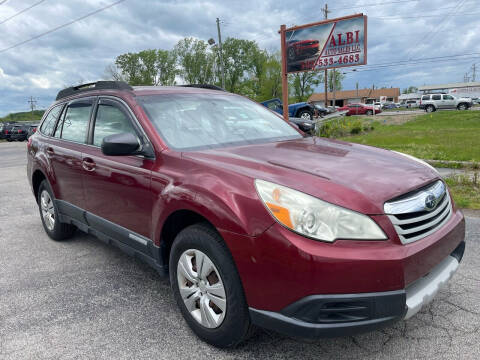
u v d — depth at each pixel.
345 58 14.40
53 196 4.25
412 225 2.16
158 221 2.65
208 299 2.41
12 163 14.22
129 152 2.75
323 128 16.84
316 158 2.60
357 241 1.96
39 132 4.78
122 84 3.47
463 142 11.86
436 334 2.51
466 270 3.38
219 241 2.26
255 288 2.08
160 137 2.87
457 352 2.33
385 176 2.33
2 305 3.10
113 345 2.52
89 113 3.72
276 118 3.81
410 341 2.45
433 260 2.19
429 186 2.41
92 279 3.54
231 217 2.13
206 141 2.99
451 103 34.16
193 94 3.58
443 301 2.90
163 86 3.76
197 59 65.00
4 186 8.80
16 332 2.70
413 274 2.04
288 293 1.98
